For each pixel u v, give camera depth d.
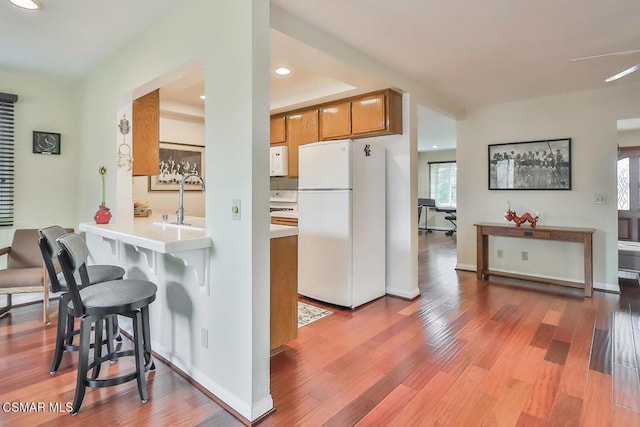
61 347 2.23
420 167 10.71
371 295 3.74
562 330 2.92
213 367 2.00
